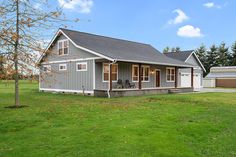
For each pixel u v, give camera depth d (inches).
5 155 202.1
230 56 2310.5
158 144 229.9
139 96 748.6
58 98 684.7
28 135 263.0
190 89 1040.2
